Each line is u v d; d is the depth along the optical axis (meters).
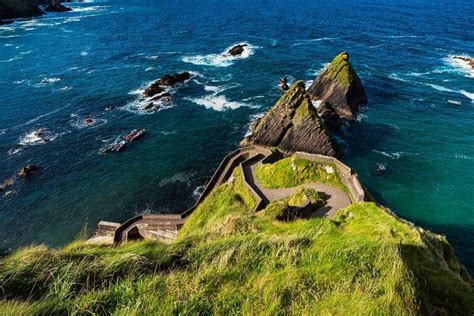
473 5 155.88
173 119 63.75
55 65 86.94
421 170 50.31
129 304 9.69
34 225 42.91
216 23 126.62
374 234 17.67
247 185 40.47
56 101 69.06
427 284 12.06
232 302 10.24
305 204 33.09
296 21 128.00
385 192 46.41
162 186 48.88
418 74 80.75
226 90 73.81
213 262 12.15
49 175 50.47
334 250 12.84
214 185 46.47
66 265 11.21
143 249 13.24
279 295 10.38
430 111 65.12
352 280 11.19
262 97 70.75
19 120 62.50
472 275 34.47
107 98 70.50
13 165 51.97
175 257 12.66
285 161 43.50
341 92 64.81
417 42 102.69
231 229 21.08
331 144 52.78
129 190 48.22
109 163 53.00
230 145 57.09
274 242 13.49
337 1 166.50
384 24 122.44
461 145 55.66
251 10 148.75
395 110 65.69
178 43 103.62
